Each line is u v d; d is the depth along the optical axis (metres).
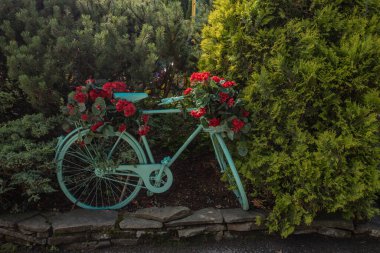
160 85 3.68
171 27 3.38
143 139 2.91
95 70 3.18
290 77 2.59
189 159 3.55
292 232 2.86
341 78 2.52
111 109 2.76
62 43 2.93
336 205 2.56
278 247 2.76
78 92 2.68
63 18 3.27
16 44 3.00
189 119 3.42
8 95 3.11
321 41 2.62
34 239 2.69
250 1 2.76
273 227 2.72
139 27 3.57
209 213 2.90
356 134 2.52
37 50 3.03
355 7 2.63
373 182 2.56
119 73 3.32
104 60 3.12
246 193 3.09
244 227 2.84
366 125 2.49
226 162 3.09
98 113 2.66
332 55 2.54
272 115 2.67
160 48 3.31
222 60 2.98
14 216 2.80
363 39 2.57
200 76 2.71
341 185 2.55
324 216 2.89
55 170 2.85
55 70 2.99
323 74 2.54
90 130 2.72
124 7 3.59
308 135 2.62
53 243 2.70
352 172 2.58
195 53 3.48
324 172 2.59
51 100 3.01
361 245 2.79
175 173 3.38
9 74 2.94
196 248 2.75
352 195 2.54
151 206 3.04
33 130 2.90
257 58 2.78
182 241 2.81
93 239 2.75
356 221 2.92
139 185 2.98
